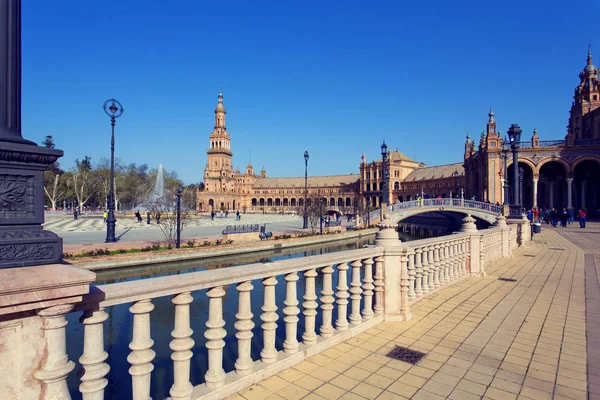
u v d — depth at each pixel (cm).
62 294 273
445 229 6219
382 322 695
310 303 544
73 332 1080
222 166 13650
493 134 5984
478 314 755
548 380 474
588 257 1636
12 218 282
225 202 13412
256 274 445
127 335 1099
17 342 268
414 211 5072
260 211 13300
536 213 3575
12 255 278
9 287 243
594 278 1145
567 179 5462
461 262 1128
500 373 493
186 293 383
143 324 353
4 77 282
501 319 724
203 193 13012
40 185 301
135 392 351
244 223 6003
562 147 5453
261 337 978
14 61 291
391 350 564
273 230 4569
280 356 498
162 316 1261
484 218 4578
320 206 4609
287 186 15788
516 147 2219
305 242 3459
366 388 446
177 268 2278
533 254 1752
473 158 7031
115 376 825
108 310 1314
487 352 562
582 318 737
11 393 267
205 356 893
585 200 6153
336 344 580
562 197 6494
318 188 15138
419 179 12088
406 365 512
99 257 2100
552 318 735
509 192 5897
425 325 682
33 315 274
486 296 908
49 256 299
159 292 354
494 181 5872
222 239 3105
